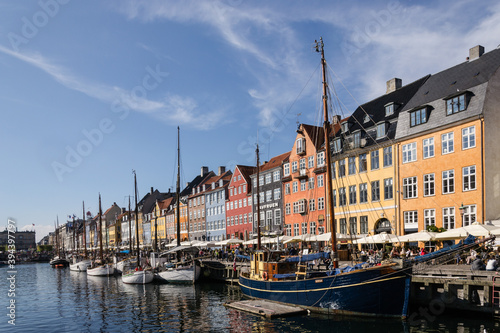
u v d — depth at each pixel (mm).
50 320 28625
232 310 28297
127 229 137875
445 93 37531
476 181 33125
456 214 34625
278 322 23797
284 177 59219
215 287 42094
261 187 65438
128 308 31688
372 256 30859
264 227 62875
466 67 38281
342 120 50625
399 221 39938
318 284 25000
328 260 30703
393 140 40844
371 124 45469
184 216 96125
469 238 23109
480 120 33031
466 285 22125
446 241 33312
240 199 71938
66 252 158375
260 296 30719
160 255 53188
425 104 37969
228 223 75938
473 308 21875
